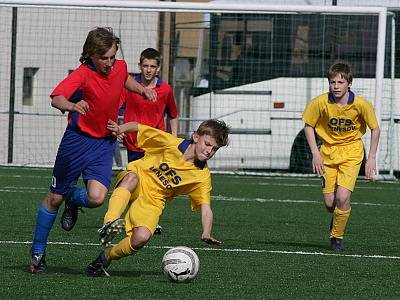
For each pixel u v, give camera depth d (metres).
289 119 45.84
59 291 14.85
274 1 47.97
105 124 16.28
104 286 15.38
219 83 46.03
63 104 15.17
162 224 25.25
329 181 21.47
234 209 29.95
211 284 15.87
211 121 16.09
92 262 16.56
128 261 18.39
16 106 51.47
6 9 50.94
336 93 21.17
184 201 32.00
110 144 16.52
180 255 15.83
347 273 17.55
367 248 21.44
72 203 16.66
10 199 31.00
